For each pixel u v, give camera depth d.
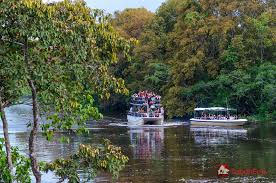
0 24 15.41
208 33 112.06
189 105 110.62
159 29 137.00
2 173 17.56
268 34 108.38
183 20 121.88
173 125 95.25
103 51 17.27
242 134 75.00
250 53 109.06
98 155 17.80
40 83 16.34
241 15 112.06
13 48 16.41
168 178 41.47
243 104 108.44
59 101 17.02
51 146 60.59
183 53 115.25
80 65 16.86
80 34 16.14
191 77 110.94
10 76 16.48
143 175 42.88
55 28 15.48
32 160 17.12
